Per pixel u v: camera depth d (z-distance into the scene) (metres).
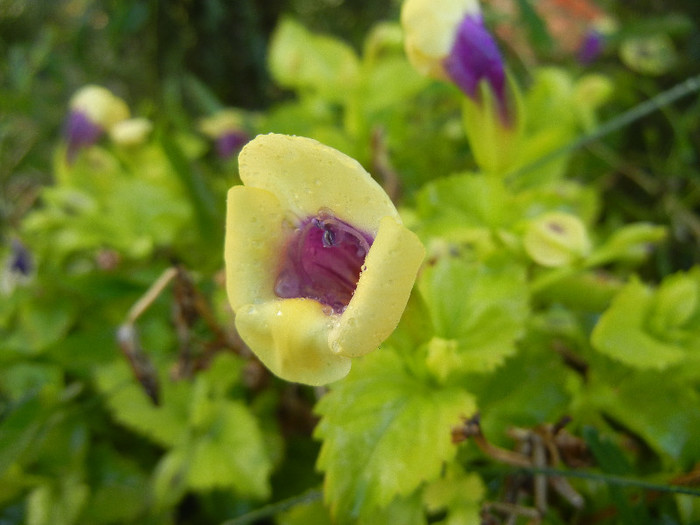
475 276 0.07
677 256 0.13
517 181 0.11
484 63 0.08
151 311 0.10
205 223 0.11
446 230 0.08
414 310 0.06
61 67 0.16
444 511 0.07
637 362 0.07
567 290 0.09
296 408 0.09
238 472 0.08
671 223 0.13
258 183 0.05
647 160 0.15
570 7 0.15
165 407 0.09
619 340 0.07
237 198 0.05
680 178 0.14
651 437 0.07
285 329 0.05
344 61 0.12
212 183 0.13
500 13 0.14
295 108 0.13
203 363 0.09
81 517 0.09
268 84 0.17
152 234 0.11
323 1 0.19
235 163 0.13
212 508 0.09
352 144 0.12
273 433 0.09
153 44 0.15
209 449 0.08
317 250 0.05
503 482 0.07
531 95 0.12
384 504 0.06
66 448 0.09
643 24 0.14
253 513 0.07
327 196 0.05
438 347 0.06
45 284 0.10
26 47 0.16
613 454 0.06
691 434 0.07
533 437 0.07
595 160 0.14
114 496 0.09
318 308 0.05
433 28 0.08
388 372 0.07
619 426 0.08
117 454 0.09
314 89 0.14
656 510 0.07
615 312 0.07
